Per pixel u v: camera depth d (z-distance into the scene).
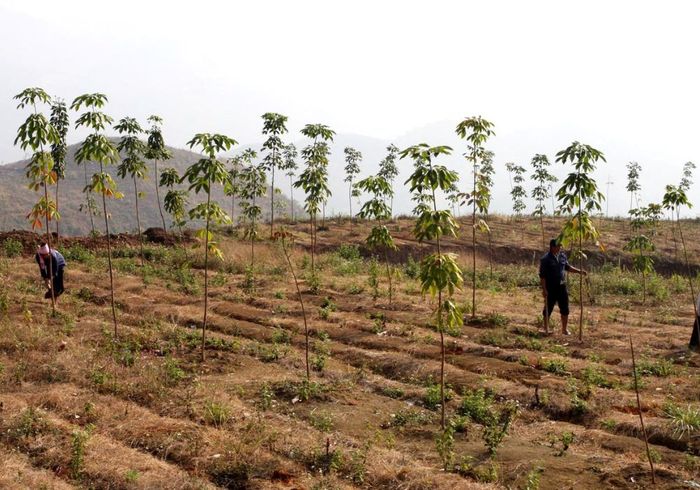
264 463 6.64
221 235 29.81
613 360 11.00
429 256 7.28
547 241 35.91
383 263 29.03
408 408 8.62
